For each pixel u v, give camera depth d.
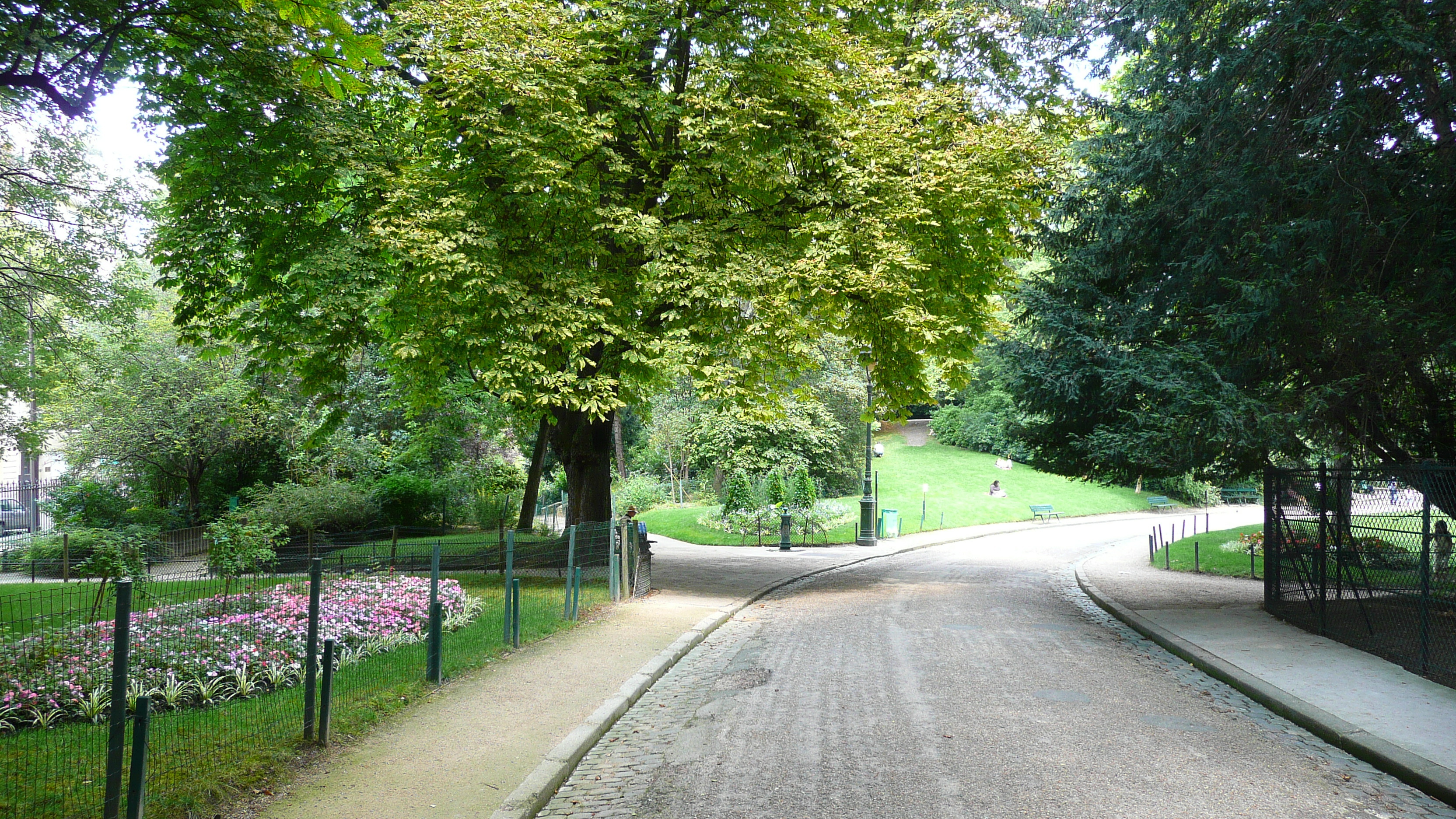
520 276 16.20
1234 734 7.87
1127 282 16.80
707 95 16.80
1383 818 5.84
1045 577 24.62
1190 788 6.36
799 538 38.78
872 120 18.00
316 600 7.29
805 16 18.00
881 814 5.84
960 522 47.50
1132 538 38.81
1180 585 20.20
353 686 8.93
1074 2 16.78
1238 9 14.05
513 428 34.69
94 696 7.48
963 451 70.00
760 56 16.59
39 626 7.89
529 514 32.19
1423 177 12.91
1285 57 13.27
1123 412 15.53
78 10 9.00
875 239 17.03
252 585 11.06
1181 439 14.14
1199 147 14.63
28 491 37.12
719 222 17.64
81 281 22.09
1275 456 15.75
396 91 17.47
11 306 22.08
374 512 31.70
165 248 16.58
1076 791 6.27
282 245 16.44
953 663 11.12
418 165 17.53
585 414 21.20
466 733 7.66
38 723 7.28
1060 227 18.27
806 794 6.24
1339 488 12.46
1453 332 12.22
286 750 6.87
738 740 7.72
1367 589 11.98
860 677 10.31
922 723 8.14
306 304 16.27
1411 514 11.01
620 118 17.55
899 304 17.31
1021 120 19.06
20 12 8.55
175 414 33.16
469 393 29.03
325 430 18.69
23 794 5.57
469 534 32.94
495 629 12.73
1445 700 8.73
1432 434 14.41
